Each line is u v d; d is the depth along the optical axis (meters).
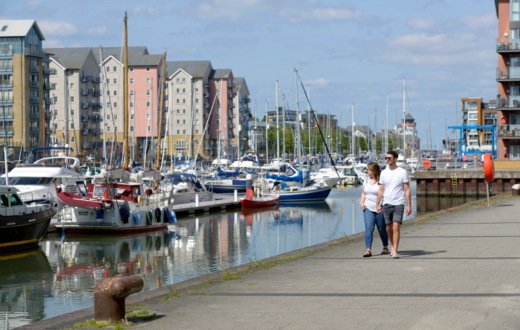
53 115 155.25
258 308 13.57
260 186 82.62
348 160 153.00
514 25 93.06
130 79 178.75
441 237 25.19
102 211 46.62
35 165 54.75
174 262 36.38
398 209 19.89
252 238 47.56
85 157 131.38
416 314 12.49
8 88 133.88
